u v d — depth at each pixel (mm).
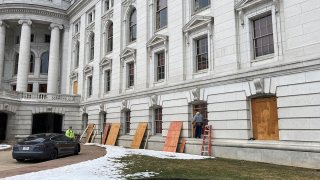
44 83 48750
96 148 24422
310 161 13711
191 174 11195
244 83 17469
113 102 31219
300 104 14570
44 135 17656
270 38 16922
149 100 25422
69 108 39000
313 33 14406
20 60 42500
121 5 31828
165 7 25594
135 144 25578
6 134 35562
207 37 20953
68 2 47938
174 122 22328
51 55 44219
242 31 18203
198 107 21031
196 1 22406
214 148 18578
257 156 16062
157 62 25891
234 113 17844
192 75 21578
